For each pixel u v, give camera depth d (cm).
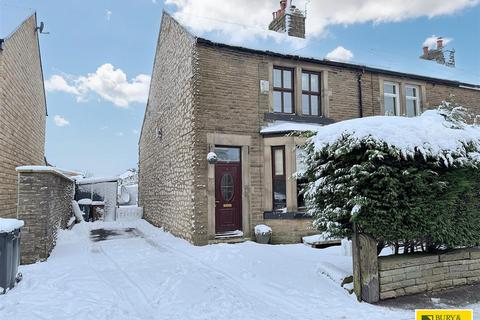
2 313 453
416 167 525
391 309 475
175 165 1152
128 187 2531
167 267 693
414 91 1320
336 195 564
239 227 1016
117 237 1149
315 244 935
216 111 985
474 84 1384
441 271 555
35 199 748
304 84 1134
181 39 1104
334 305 493
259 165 1025
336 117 1138
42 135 1552
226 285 576
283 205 1026
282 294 540
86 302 496
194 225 941
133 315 456
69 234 1111
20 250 725
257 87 1043
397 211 510
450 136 533
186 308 482
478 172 565
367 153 516
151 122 1638
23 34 1069
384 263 517
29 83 1191
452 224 550
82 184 1855
